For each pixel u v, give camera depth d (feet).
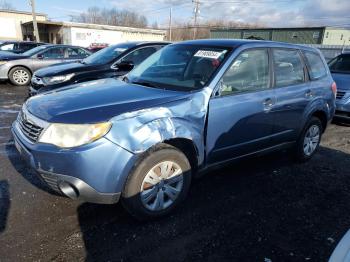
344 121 24.59
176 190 10.14
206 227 9.80
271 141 13.11
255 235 9.55
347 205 11.66
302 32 132.57
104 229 9.45
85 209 10.38
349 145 19.04
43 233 9.11
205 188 12.28
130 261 8.23
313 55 15.25
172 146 9.68
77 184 8.42
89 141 8.32
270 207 11.18
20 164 13.48
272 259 8.57
